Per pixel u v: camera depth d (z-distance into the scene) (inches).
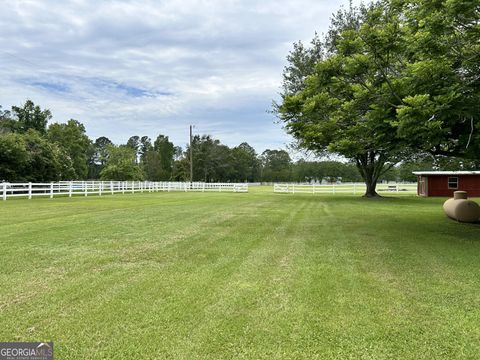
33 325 149.8
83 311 163.6
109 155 1961.1
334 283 205.3
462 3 272.4
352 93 427.2
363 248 299.6
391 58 383.2
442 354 130.3
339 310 166.7
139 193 1226.0
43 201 763.4
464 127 348.8
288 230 390.0
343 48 373.1
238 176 3599.9
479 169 1191.6
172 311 164.4
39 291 188.5
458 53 326.0
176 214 525.3
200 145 3166.8
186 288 195.3
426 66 314.8
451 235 367.6
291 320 156.1
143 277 213.9
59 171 1188.5
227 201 818.8
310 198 979.9
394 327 150.3
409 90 343.3
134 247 293.9
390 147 390.9
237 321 154.7
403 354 130.2
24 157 1044.5
